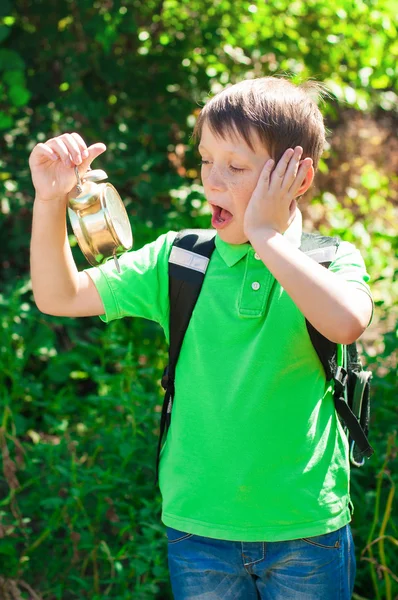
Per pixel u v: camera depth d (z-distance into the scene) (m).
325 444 1.79
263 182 1.66
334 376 1.79
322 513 1.76
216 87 4.85
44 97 4.63
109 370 4.38
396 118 7.30
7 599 2.76
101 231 1.74
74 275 1.84
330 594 1.78
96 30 4.31
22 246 4.48
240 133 1.68
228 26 4.74
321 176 6.69
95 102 4.60
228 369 1.75
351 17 4.67
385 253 5.61
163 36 4.77
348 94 4.57
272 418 1.73
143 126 4.63
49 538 2.93
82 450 3.25
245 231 1.65
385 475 2.77
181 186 4.51
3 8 4.18
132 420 3.06
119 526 2.78
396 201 7.27
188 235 1.88
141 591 2.58
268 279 1.75
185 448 1.79
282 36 4.74
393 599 2.70
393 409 3.27
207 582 1.80
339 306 1.59
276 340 1.72
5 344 3.74
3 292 4.28
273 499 1.74
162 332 4.18
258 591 1.88
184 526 1.79
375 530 2.80
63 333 4.43
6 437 3.26
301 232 1.82
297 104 1.74
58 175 1.75
